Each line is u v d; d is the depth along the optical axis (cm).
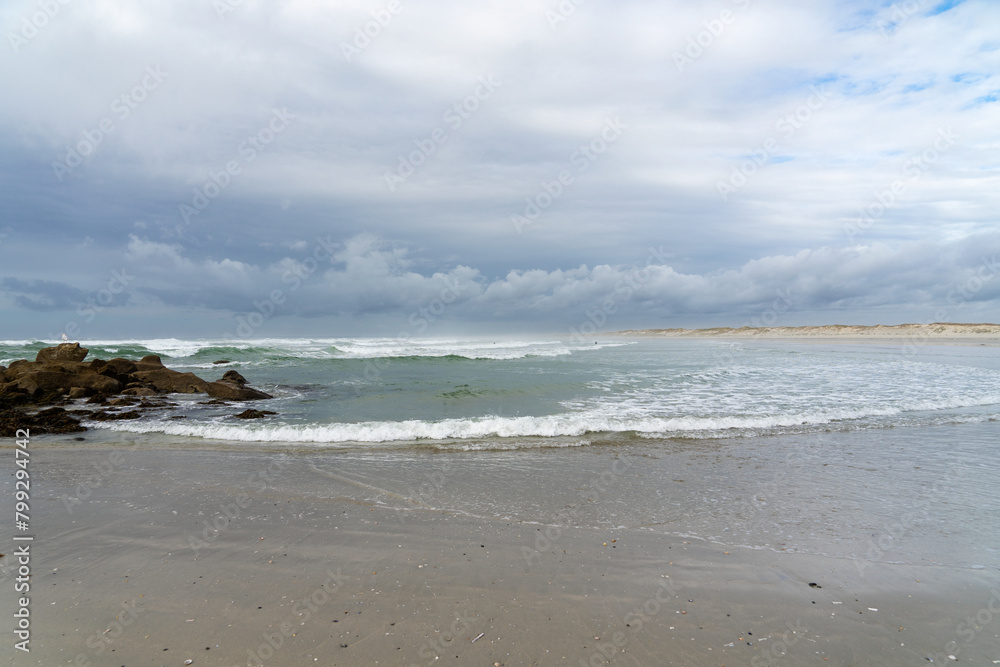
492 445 1002
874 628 384
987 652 355
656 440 1040
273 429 1091
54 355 1947
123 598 425
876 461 871
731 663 341
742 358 3303
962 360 3017
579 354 3769
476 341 6694
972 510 636
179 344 4384
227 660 343
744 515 620
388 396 1641
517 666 336
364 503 667
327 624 386
